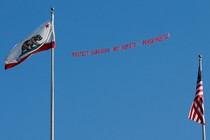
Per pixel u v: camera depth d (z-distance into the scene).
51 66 37.97
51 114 37.03
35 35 39.25
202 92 44.25
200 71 44.59
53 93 37.38
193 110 44.06
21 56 39.06
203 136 43.66
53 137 36.78
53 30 39.28
